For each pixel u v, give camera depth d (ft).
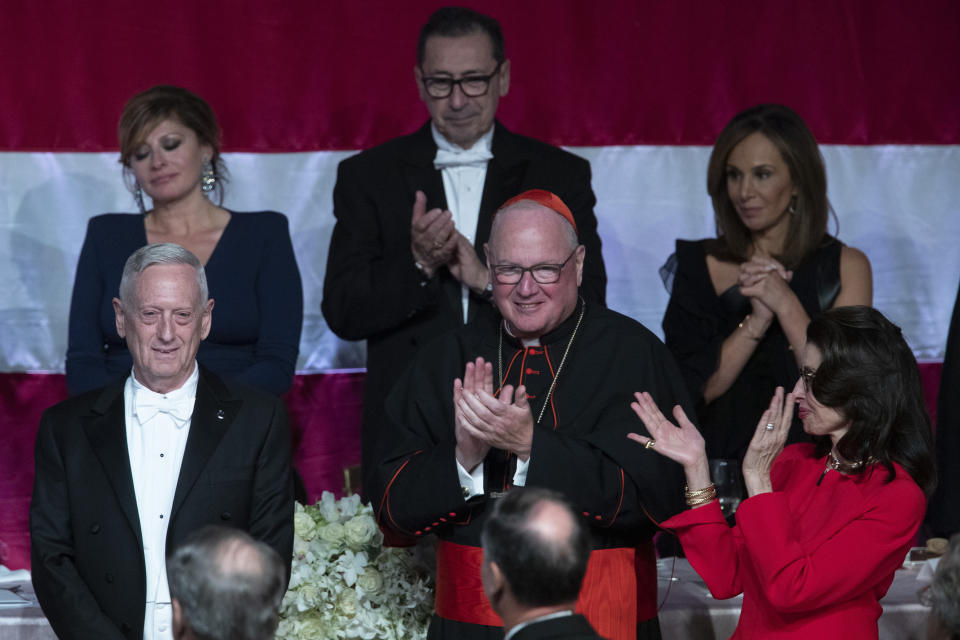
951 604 27.76
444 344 41.81
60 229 63.72
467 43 52.34
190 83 63.98
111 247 52.65
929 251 66.69
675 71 65.77
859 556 34.50
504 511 26.91
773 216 53.88
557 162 53.78
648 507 37.68
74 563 37.60
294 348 52.29
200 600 25.04
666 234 66.08
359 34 64.64
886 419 35.81
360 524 41.14
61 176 63.67
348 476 55.42
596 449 37.58
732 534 38.14
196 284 38.14
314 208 64.80
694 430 37.09
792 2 65.82
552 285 38.73
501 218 39.42
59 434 38.27
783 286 51.72
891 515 34.83
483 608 37.35
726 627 41.01
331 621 40.29
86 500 37.45
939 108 66.69
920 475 36.22
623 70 65.57
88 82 63.57
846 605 35.37
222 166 55.72
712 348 52.75
